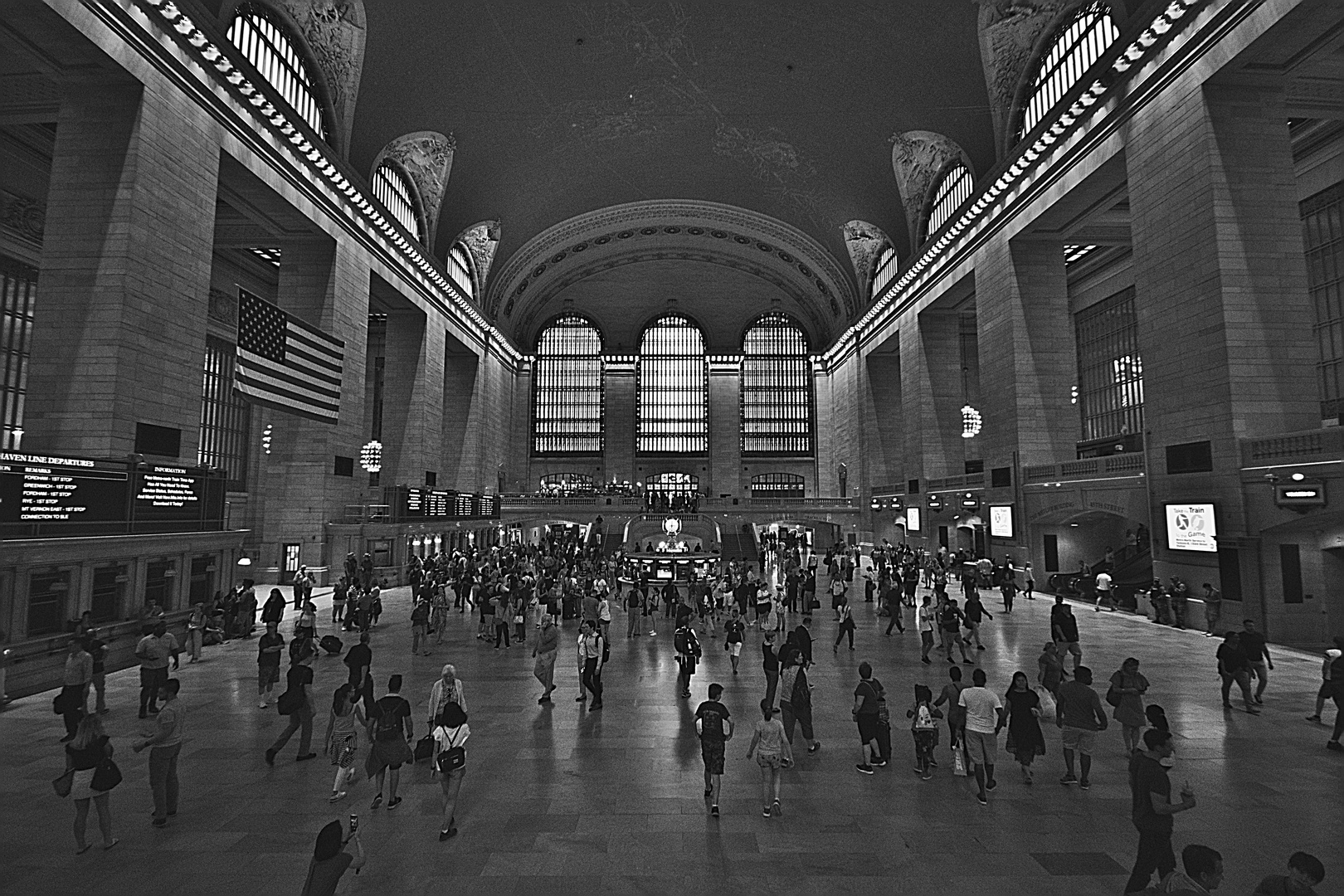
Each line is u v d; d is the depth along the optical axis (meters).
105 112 16.09
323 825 6.38
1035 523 25.31
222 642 15.28
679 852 5.89
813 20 27.56
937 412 35.72
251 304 18.02
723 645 15.44
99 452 15.01
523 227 43.19
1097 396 35.94
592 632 10.56
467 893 5.25
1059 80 24.11
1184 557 17.36
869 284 43.97
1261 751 8.30
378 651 14.76
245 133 19.94
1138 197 19.22
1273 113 16.97
